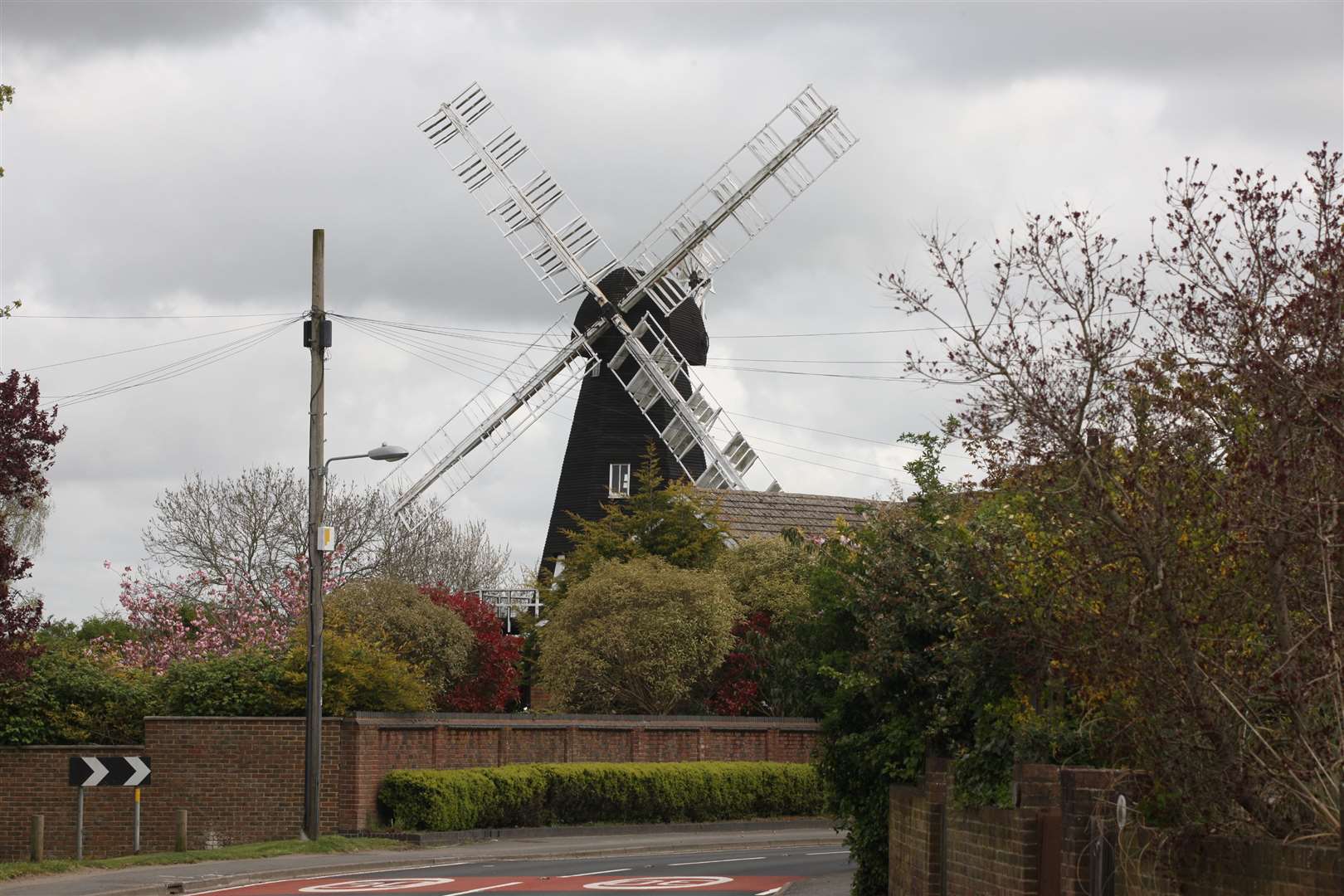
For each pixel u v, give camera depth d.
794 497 63.28
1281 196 11.68
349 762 37.09
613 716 44.66
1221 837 11.55
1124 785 12.76
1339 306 11.17
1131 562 12.05
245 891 26.47
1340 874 9.94
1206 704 11.52
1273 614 11.84
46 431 29.06
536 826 40.72
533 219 67.56
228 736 36.53
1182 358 12.06
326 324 34.72
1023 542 14.70
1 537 29.22
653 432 67.12
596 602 47.62
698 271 67.69
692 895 25.47
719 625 47.34
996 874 15.95
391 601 48.72
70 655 39.31
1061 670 14.48
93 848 35.78
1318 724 11.79
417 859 33.03
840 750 22.42
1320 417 11.03
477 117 68.19
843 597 22.02
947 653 17.81
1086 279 12.33
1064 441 12.13
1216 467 11.86
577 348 66.75
